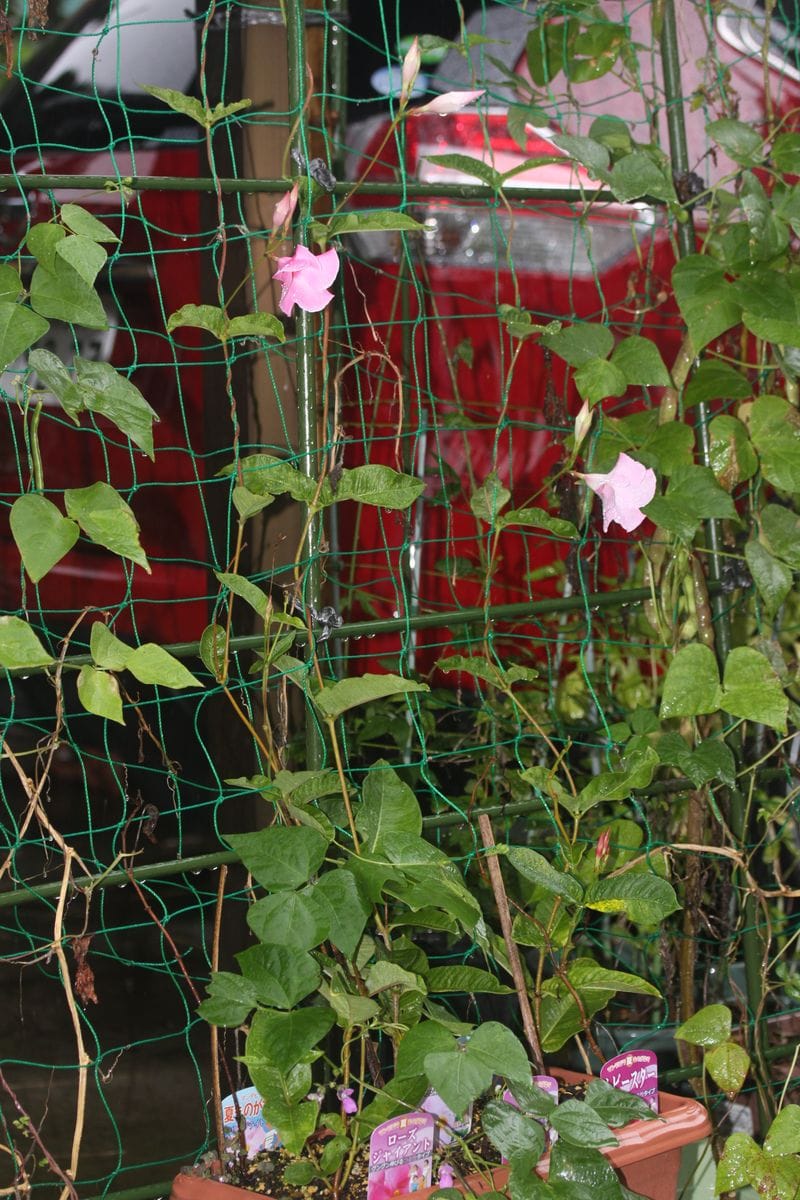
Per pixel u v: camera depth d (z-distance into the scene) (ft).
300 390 5.64
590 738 9.18
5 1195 5.48
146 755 10.52
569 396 10.03
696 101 7.54
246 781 5.49
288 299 5.20
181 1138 7.84
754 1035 6.90
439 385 9.81
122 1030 9.15
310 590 5.59
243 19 6.55
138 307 9.64
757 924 6.85
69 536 4.84
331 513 8.14
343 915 5.02
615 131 6.77
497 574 9.76
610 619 9.48
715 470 6.61
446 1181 5.34
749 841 9.15
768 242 6.38
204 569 9.95
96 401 5.05
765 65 7.50
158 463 9.82
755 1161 5.89
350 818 5.46
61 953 5.30
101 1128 7.97
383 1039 7.07
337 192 6.07
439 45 5.76
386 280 9.64
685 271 6.34
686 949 7.21
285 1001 5.00
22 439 9.98
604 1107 5.43
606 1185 5.11
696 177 6.77
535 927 6.00
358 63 10.00
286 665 5.51
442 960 8.29
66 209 5.00
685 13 9.94
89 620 10.14
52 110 9.64
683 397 6.70
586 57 7.25
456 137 9.95
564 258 10.16
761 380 7.18
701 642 6.89
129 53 9.68
